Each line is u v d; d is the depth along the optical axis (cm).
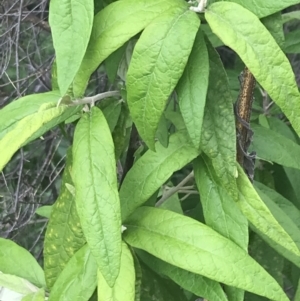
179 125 30
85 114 21
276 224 23
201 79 20
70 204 25
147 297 31
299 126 19
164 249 23
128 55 26
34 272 28
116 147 27
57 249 26
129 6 20
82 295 24
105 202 19
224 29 19
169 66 19
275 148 31
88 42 20
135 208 24
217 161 22
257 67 19
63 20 19
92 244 19
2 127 22
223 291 24
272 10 20
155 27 19
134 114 20
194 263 22
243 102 24
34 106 22
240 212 24
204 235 23
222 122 22
